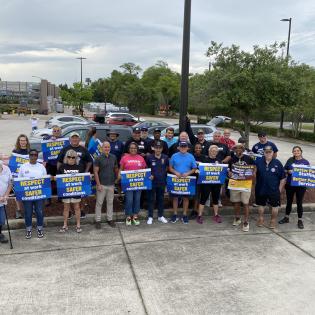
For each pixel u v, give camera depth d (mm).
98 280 5426
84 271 5719
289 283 5402
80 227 7738
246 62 11594
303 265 6016
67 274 5617
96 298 4930
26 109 67812
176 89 62062
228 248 6695
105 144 7531
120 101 57688
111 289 5168
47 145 8875
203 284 5336
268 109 11984
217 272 5719
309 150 23844
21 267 5852
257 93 11234
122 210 8555
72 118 26266
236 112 12797
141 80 66438
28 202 7012
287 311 4668
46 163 8922
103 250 6547
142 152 8602
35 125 26156
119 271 5719
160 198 8125
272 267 5922
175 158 8008
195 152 8578
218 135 8766
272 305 4805
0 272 5680
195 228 7797
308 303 4871
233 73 11266
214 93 11758
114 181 7785
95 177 7551
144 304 4789
